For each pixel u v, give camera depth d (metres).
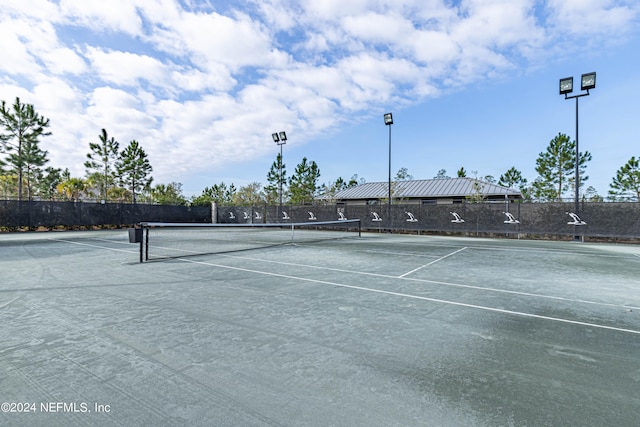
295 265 8.23
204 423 1.90
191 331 3.53
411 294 5.29
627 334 3.52
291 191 37.88
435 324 3.82
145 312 4.22
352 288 5.70
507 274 7.12
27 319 3.90
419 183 33.19
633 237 14.72
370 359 2.85
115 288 5.61
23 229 20.80
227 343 3.20
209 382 2.42
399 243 14.62
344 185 51.56
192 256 9.93
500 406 2.11
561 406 2.12
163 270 7.42
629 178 28.28
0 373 2.54
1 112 26.09
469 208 18.78
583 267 8.12
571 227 16.06
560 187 28.59
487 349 3.10
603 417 1.99
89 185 36.53
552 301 4.89
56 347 3.07
